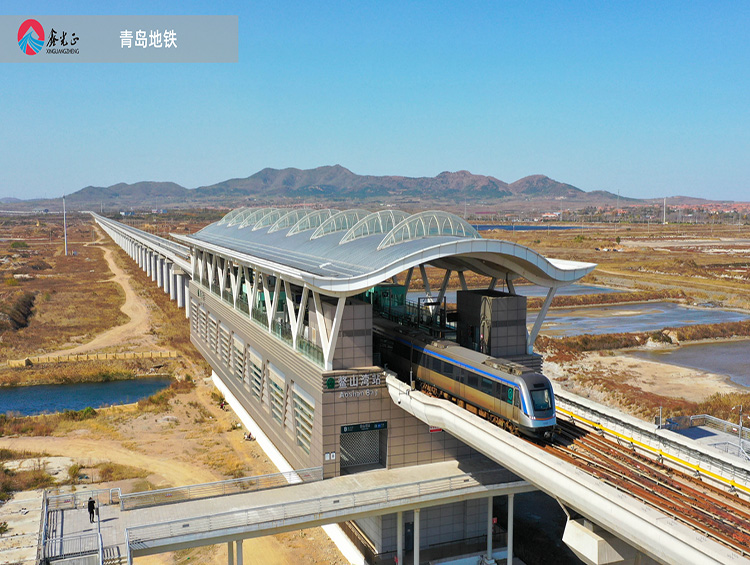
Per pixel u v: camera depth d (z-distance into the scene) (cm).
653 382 6919
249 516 3150
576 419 3931
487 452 3008
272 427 4691
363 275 3328
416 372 4153
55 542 2970
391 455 3812
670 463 3247
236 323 5747
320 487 3534
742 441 4119
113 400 6662
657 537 2164
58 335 9444
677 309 11944
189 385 6956
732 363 7869
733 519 2511
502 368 3397
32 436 5409
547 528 4094
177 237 8562
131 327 10119
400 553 3434
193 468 4709
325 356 3694
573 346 8500
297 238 5659
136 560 3659
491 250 3553
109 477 4519
